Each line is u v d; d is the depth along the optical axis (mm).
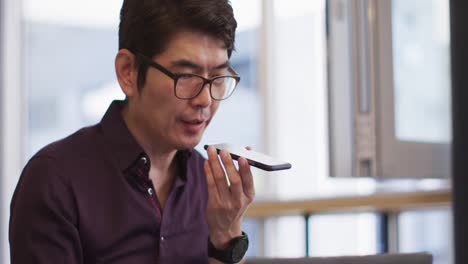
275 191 3178
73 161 1253
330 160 1851
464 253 2334
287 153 3275
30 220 1187
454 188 2346
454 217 2361
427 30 2354
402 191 2793
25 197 1202
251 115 3275
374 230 3195
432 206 2904
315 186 3219
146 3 1193
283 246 3184
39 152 1268
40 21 2955
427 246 3131
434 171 2271
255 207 2664
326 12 1870
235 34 1224
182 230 1334
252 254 3172
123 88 1252
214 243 1304
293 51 3332
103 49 3094
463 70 2340
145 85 1205
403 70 2160
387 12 2062
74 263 1204
